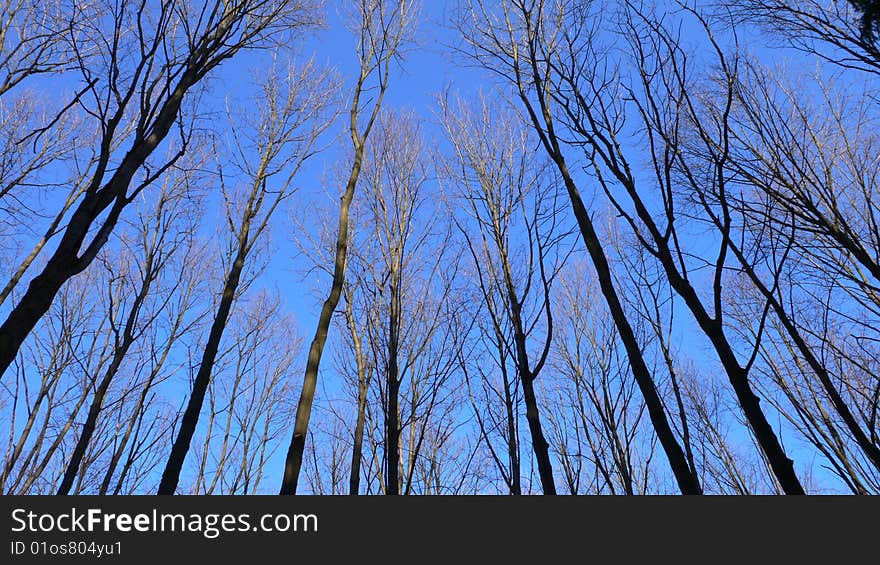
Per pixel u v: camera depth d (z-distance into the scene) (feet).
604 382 25.94
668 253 10.36
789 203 18.28
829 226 17.75
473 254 17.66
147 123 10.81
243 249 17.07
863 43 16.87
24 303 8.23
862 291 19.66
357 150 15.52
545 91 13.34
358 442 20.48
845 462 21.31
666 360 12.03
